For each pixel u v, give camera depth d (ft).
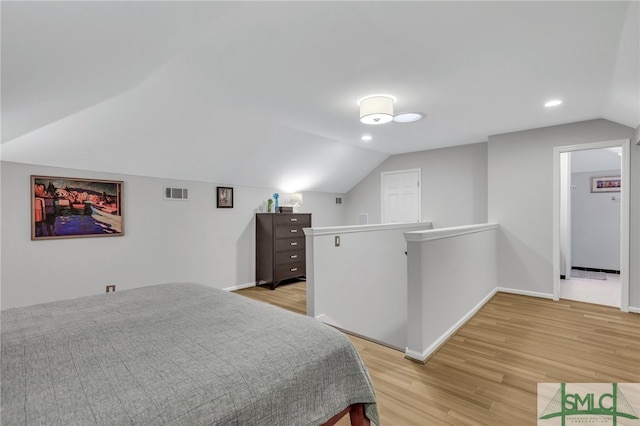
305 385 3.48
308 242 9.91
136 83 7.80
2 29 3.53
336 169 17.90
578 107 10.35
